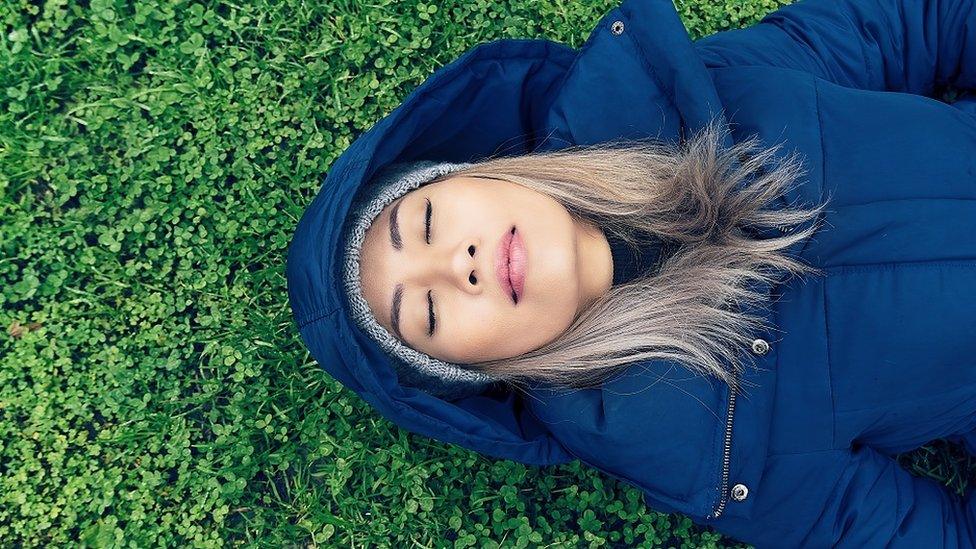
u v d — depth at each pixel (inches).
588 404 32.2
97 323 38.5
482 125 34.5
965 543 32.8
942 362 31.7
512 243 29.9
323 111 39.8
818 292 32.0
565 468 38.3
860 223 31.8
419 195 30.8
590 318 32.0
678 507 31.7
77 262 38.6
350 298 30.7
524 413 34.6
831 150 32.4
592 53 33.0
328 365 31.8
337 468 37.7
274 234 39.4
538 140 35.0
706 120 31.8
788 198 32.0
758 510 33.0
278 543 37.7
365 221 31.0
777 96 32.9
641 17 32.4
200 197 39.2
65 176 38.7
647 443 31.5
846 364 31.9
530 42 33.1
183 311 39.1
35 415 37.5
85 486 37.5
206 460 37.8
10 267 38.1
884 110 33.0
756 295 31.6
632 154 32.5
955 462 37.9
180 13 39.6
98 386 38.1
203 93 39.3
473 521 38.2
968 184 32.1
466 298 29.9
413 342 31.1
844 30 35.4
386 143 31.0
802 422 32.1
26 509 37.2
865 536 32.6
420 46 39.5
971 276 31.3
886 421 32.7
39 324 38.2
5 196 38.3
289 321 38.6
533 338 30.8
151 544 37.5
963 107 35.0
